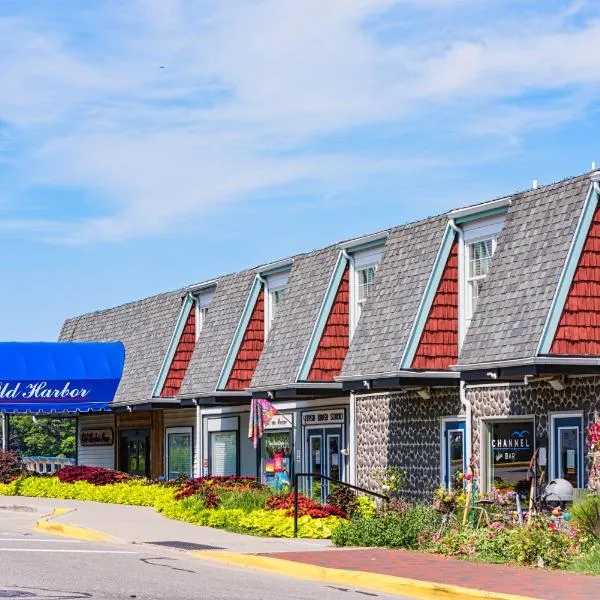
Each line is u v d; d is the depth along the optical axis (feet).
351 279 110.52
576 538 65.87
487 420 89.97
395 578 57.82
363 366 98.68
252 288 127.24
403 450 100.22
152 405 140.36
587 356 79.77
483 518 79.82
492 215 91.40
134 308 158.71
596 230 81.30
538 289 81.76
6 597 49.98
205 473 138.62
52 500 120.57
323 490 113.50
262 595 53.57
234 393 125.59
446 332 94.48
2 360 143.23
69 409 145.28
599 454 75.46
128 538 81.92
